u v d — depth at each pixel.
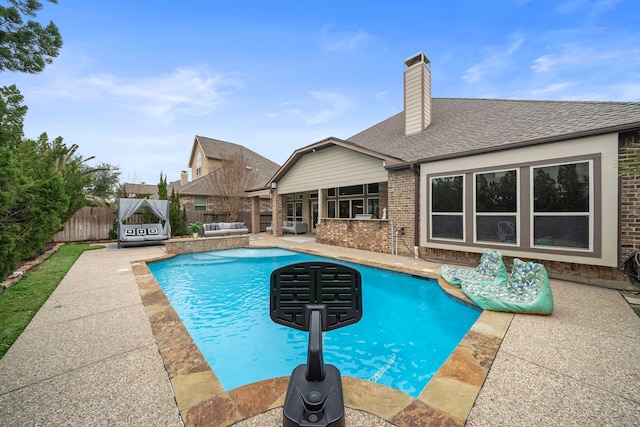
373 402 2.25
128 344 3.21
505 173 6.71
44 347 3.13
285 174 15.15
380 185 12.77
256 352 3.96
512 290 4.60
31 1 3.82
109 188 22.62
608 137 5.34
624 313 4.13
